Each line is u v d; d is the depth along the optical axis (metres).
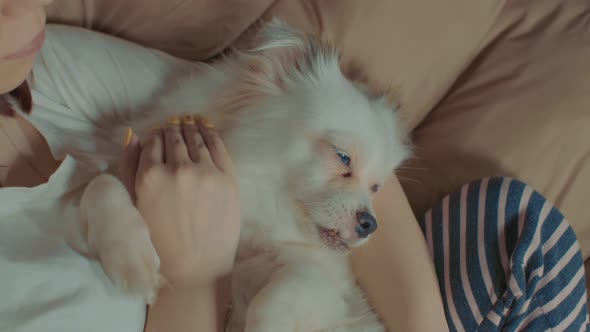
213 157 0.96
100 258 0.84
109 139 1.17
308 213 1.18
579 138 1.52
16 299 0.73
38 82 1.15
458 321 1.24
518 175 1.51
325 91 1.24
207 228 0.90
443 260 1.33
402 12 1.50
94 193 0.89
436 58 1.59
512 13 1.66
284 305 1.01
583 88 1.54
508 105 1.56
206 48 1.55
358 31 1.48
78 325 0.76
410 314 1.13
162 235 0.89
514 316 1.17
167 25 1.49
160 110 1.21
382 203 1.29
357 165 1.20
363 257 1.25
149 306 0.89
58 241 0.84
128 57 1.31
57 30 1.28
